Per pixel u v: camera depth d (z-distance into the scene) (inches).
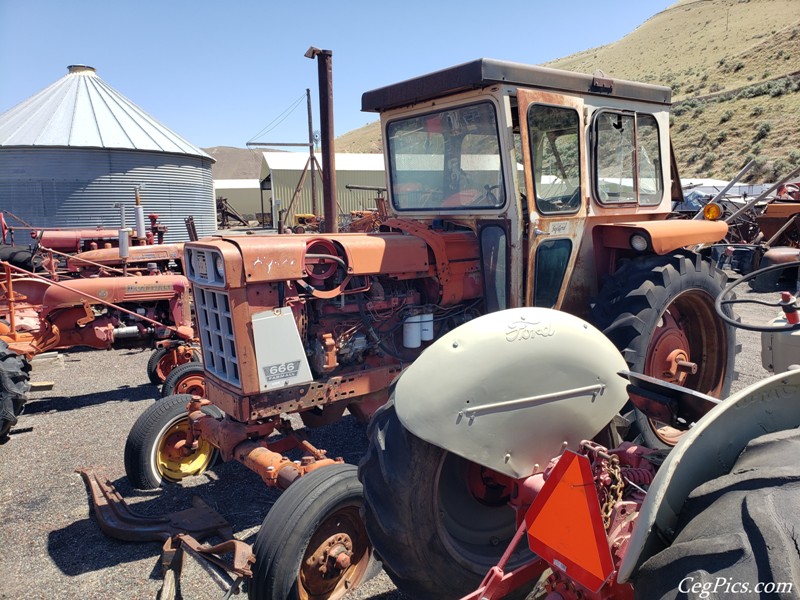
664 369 150.3
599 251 155.1
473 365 85.0
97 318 231.3
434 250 140.4
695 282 149.9
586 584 66.2
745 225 512.4
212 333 127.7
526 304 137.9
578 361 91.0
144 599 110.5
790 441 57.4
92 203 773.3
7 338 222.4
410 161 157.9
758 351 271.1
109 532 130.2
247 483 156.7
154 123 860.6
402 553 90.7
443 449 91.8
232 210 1182.9
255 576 98.2
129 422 207.2
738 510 51.9
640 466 81.1
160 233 378.6
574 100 141.1
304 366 125.7
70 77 861.2
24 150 741.9
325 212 216.8
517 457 87.7
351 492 104.8
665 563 52.8
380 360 139.5
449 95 141.1
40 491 154.9
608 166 153.8
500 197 136.9
